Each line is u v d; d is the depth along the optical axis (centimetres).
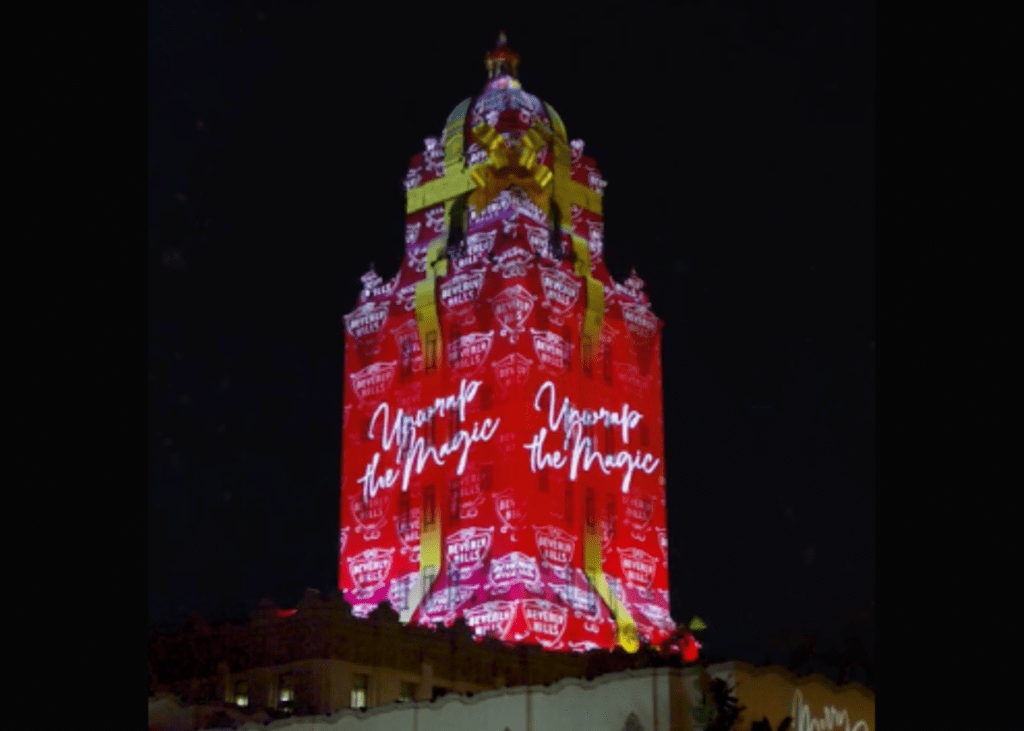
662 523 12888
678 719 5234
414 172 13800
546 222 13050
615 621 11769
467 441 12238
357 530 12800
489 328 12438
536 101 13775
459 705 5881
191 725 7119
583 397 12569
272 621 8350
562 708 5538
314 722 6419
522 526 11562
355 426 13200
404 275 13475
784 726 5309
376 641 8406
